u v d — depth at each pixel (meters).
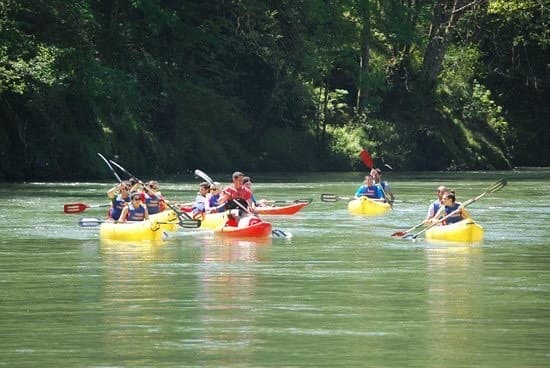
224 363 20.92
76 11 97.69
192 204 55.06
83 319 25.39
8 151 91.50
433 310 26.62
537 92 145.00
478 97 134.75
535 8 135.75
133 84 104.06
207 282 31.47
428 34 137.00
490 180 99.38
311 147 121.56
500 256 38.41
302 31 122.62
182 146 112.06
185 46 118.88
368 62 129.50
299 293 29.31
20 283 31.38
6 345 22.55
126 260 37.06
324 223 53.56
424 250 40.47
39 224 51.06
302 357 21.41
